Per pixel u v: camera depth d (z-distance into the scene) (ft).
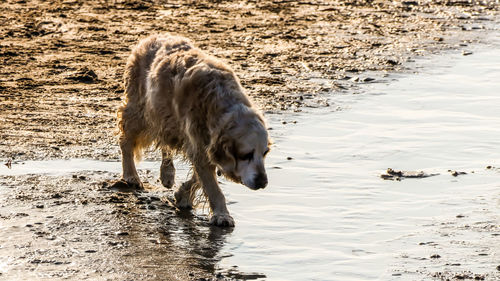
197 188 36.24
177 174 41.01
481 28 77.92
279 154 43.62
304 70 61.62
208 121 33.50
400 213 36.01
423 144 45.50
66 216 34.58
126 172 38.96
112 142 44.80
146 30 71.92
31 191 37.24
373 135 47.06
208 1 85.56
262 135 32.89
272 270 30.37
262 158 33.09
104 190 38.01
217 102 33.27
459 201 37.27
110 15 77.15
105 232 33.19
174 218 35.32
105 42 67.21
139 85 37.70
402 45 70.44
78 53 63.62
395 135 47.11
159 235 33.27
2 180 38.47
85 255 30.89
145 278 29.19
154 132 36.99
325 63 63.67
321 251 32.07
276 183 39.55
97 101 52.13
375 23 78.84
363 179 40.27
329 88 57.00
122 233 33.12
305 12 82.53
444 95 55.67
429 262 30.94
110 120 48.52
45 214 34.63
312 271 30.30
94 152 43.14
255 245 32.60
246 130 32.68
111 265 30.14
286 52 66.64
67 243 31.91
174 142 36.19
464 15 83.61
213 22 76.28
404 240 33.09
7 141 43.93
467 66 63.77
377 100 54.34
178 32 71.77
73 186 38.22
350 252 31.99
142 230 33.71
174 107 34.86
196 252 31.76
